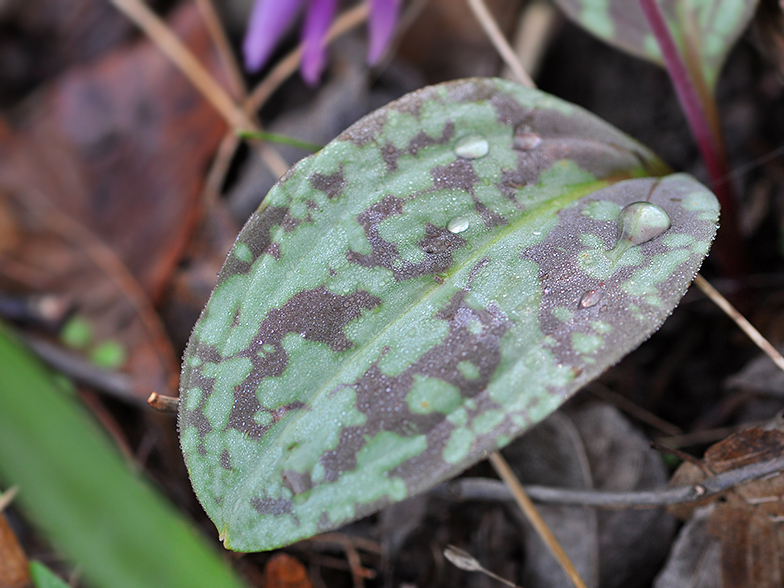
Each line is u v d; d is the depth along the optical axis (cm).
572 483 30
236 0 42
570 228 27
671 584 29
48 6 44
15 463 27
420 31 39
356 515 25
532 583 30
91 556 27
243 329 26
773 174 34
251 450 26
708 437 31
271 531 25
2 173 42
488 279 26
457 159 27
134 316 37
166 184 40
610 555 30
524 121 28
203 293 37
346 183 27
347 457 25
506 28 39
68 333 37
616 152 28
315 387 26
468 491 30
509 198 27
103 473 27
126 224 40
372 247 27
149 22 40
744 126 34
